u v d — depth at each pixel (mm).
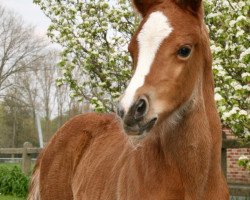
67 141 4848
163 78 2883
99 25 9102
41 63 34000
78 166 4551
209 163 3225
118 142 3992
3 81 34094
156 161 3152
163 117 2971
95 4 9188
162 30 2926
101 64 8664
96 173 3963
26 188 11406
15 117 34219
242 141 6203
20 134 34250
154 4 3162
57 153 4918
